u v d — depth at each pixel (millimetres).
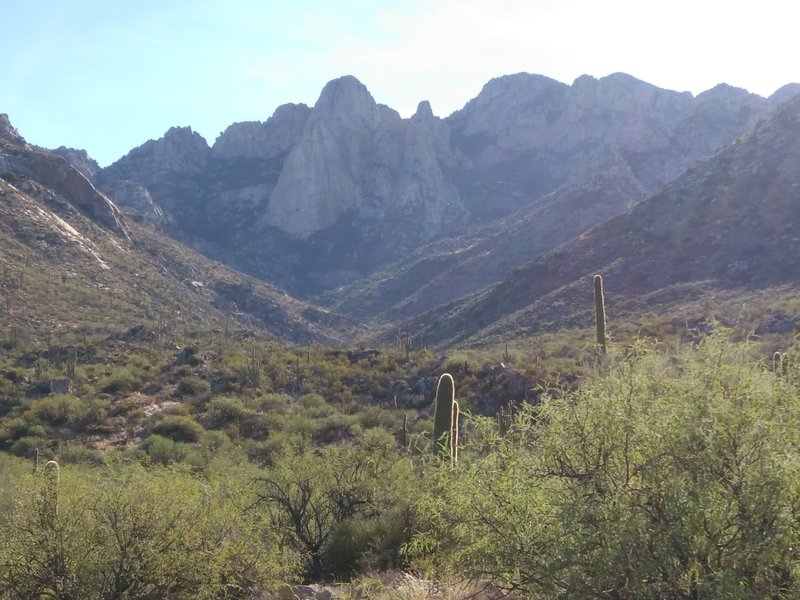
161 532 8484
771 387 4379
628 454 4516
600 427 4586
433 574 6348
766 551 3926
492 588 5734
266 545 10094
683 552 4051
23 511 8273
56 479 8555
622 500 4262
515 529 4660
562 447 4688
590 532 4262
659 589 4117
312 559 13141
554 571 4324
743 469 4125
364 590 8695
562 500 4473
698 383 4457
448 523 5184
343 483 14359
